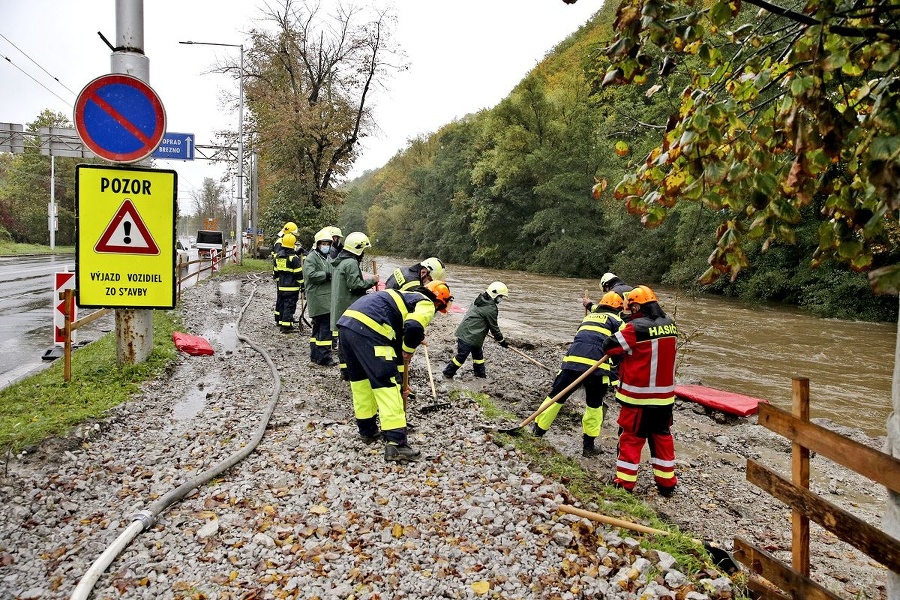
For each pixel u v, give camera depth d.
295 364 8.38
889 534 2.50
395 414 4.92
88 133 6.15
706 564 3.64
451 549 3.59
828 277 20.61
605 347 5.13
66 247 49.69
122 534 3.47
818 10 2.10
